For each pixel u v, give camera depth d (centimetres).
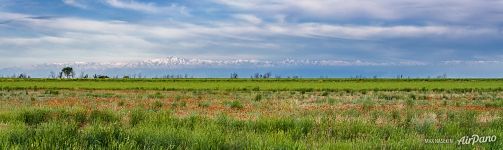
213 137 848
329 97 3838
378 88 6519
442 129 1147
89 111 1436
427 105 2569
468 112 1806
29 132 862
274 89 6231
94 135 829
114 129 875
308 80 11631
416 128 1161
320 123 1160
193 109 2059
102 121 1305
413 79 12500
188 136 861
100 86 7462
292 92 5291
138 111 1431
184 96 3953
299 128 1085
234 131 1068
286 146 806
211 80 11375
